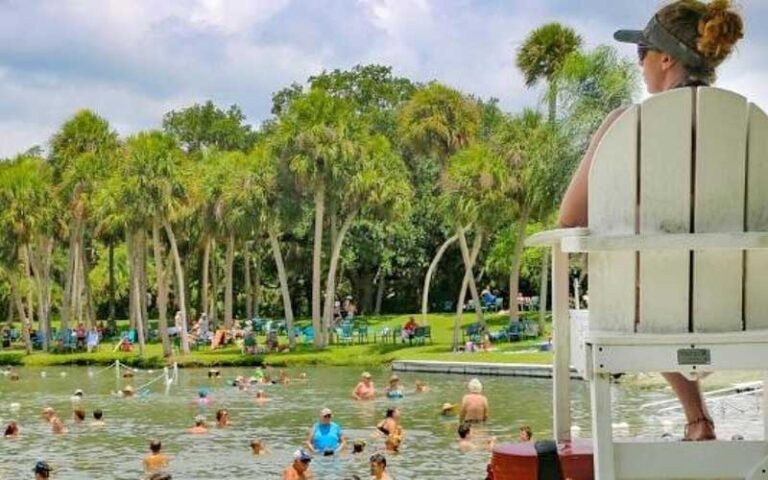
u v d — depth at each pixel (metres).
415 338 57.25
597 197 3.76
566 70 47.44
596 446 3.68
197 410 33.12
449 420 28.75
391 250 73.69
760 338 3.59
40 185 63.47
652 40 3.96
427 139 62.09
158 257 56.84
